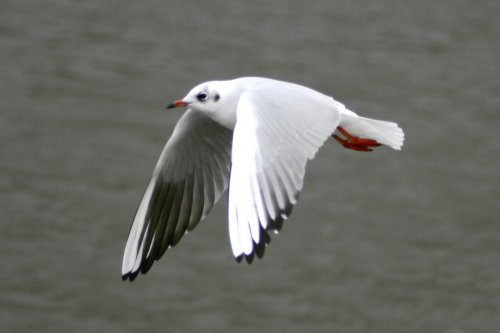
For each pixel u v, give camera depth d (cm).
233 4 2297
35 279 1513
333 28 2181
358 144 830
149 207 913
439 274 1543
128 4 2294
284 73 2022
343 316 1469
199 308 1477
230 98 840
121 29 2189
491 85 1994
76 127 1853
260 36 2158
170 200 919
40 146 1800
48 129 1848
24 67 2048
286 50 2103
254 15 2236
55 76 2014
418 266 1559
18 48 2119
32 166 1739
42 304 1473
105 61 2070
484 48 2116
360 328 1450
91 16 2242
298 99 768
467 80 2009
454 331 1445
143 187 1695
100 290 1502
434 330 1445
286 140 739
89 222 1617
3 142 1805
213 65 2055
